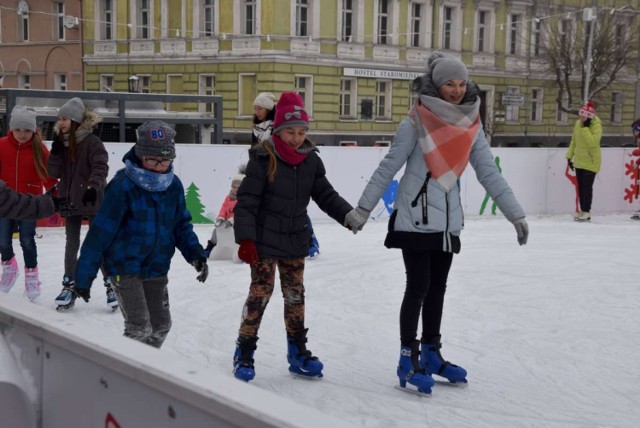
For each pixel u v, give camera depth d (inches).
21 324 101.3
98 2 1464.1
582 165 510.6
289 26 1263.5
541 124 1605.6
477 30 1508.4
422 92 168.1
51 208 151.6
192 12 1332.4
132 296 154.3
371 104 1363.2
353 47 1328.7
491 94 1531.7
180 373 74.4
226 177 458.9
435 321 174.7
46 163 256.8
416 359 168.9
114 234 152.4
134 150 154.1
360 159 490.3
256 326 173.2
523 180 545.0
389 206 497.4
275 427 62.6
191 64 1343.5
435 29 1435.8
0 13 1615.4
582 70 1470.2
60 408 95.0
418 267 167.8
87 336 88.9
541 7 1553.9
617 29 1546.5
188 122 673.0
